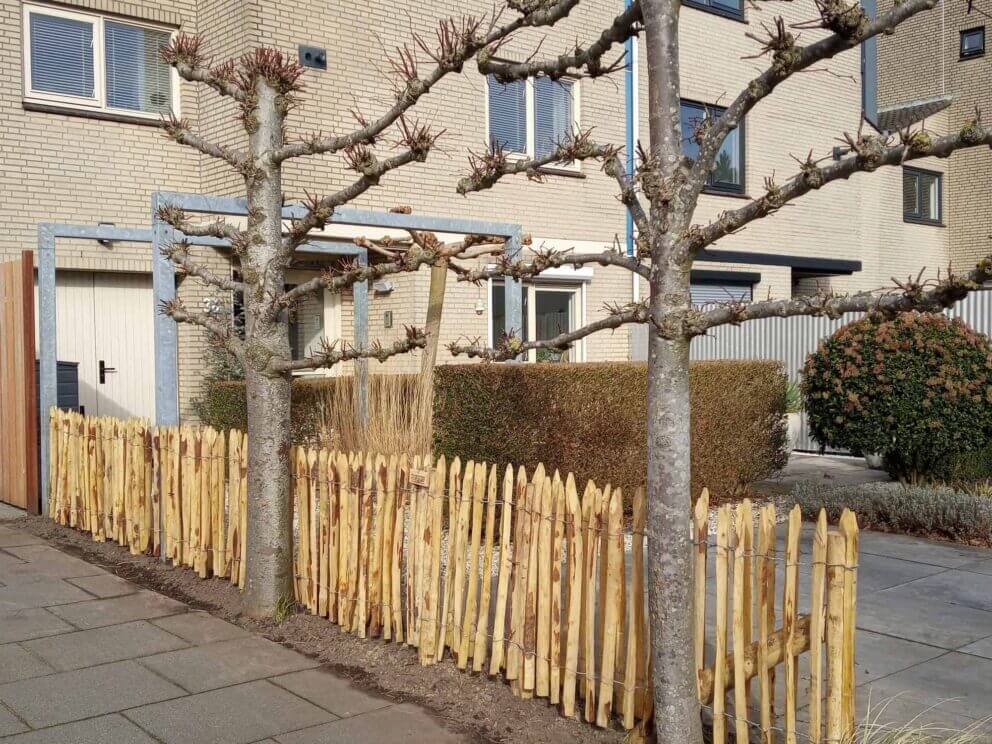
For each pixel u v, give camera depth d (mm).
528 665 3922
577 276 13242
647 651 3559
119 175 10594
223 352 10422
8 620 4984
